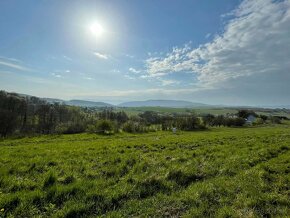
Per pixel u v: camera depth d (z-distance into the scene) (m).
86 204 7.04
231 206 7.13
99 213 6.73
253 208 6.96
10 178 9.10
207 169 11.11
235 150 16.66
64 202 7.19
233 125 101.75
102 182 9.02
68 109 100.38
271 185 8.96
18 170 10.70
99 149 18.45
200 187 8.59
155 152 16.56
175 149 18.28
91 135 51.19
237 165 12.01
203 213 6.75
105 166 11.96
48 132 74.19
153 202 7.49
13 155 15.31
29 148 19.91
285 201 7.41
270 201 7.50
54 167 11.56
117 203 7.43
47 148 19.64
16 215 6.39
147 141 24.19
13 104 81.50
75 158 14.08
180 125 82.88
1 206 6.64
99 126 63.34
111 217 6.45
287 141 21.17
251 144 19.80
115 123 72.19
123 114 117.38
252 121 121.00
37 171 10.80
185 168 10.88
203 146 19.41
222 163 12.52
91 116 107.19
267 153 15.13
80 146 20.77
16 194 7.37
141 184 8.85
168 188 8.68
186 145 20.23
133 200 7.58
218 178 9.86
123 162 12.59
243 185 8.80
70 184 8.61
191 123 84.12
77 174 10.19
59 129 67.50
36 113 86.44
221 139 24.59
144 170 11.18
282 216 6.52
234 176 10.19
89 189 8.20
